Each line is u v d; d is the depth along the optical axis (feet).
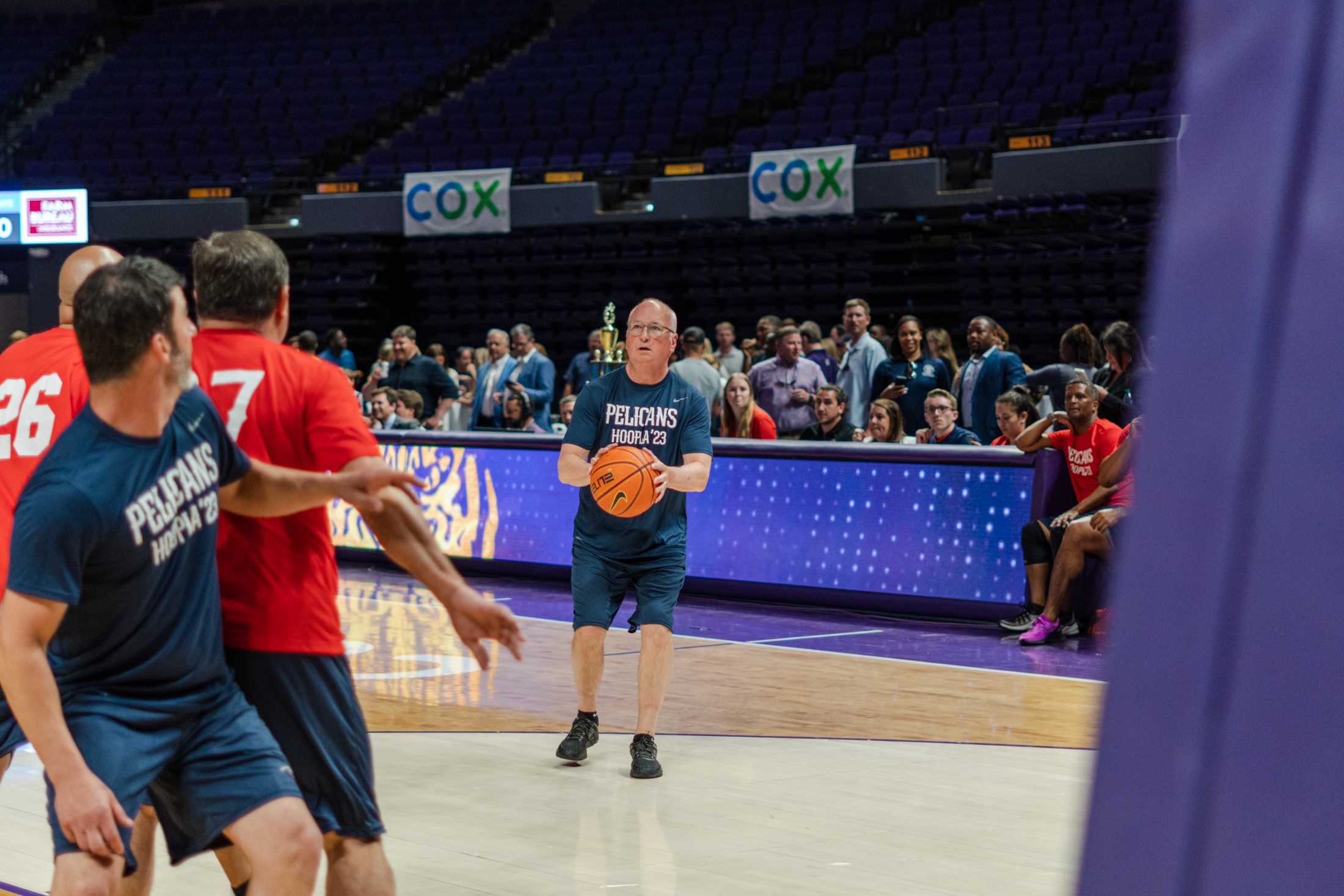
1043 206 51.75
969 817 14.52
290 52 77.56
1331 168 1.73
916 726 19.07
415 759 17.19
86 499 7.13
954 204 51.67
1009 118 54.44
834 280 58.34
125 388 7.29
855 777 16.26
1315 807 1.70
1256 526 1.74
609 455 16.20
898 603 29.17
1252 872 1.73
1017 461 27.76
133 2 84.28
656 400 17.12
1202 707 1.77
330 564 8.92
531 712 20.06
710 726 19.11
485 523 35.99
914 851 13.30
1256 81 1.79
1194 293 1.82
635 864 12.92
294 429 8.87
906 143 53.98
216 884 12.41
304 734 8.67
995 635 27.04
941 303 56.44
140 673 7.72
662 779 16.19
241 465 8.21
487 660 8.57
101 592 7.45
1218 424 1.78
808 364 34.65
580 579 17.19
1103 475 25.85
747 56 66.28
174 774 8.05
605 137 63.72
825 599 30.17
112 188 65.16
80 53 81.46
